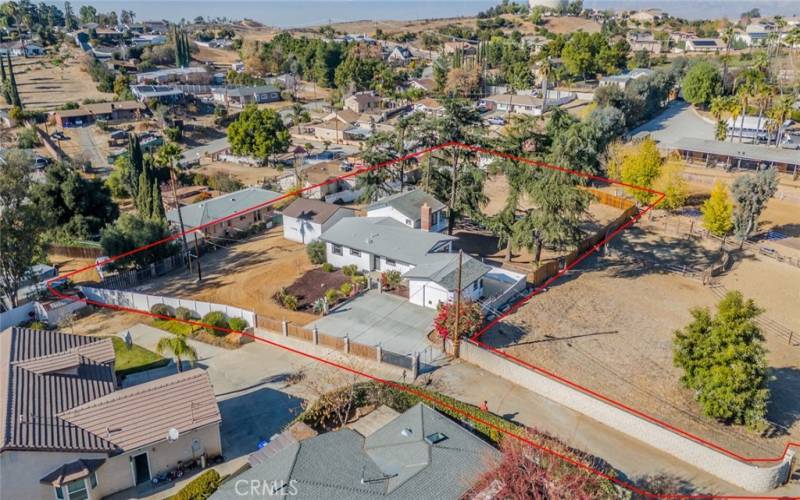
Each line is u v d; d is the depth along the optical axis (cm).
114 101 14750
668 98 14812
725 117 12075
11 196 5003
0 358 3522
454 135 6312
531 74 16800
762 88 10981
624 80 15725
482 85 17025
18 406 3011
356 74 17600
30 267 5266
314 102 17288
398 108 15212
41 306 4966
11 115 13025
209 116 15025
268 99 17038
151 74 18038
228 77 19312
